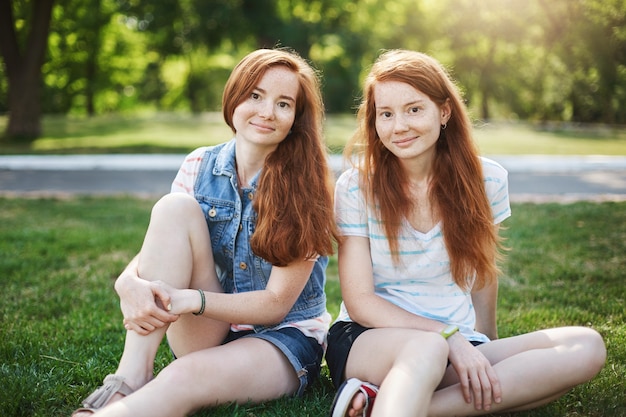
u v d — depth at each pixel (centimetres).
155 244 229
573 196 809
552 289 413
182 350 246
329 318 271
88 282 430
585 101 2214
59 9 2153
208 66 3488
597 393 247
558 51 1138
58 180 1024
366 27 2466
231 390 222
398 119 237
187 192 260
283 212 234
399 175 248
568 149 1534
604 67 1005
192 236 235
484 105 3181
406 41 2892
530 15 1816
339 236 248
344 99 2842
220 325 247
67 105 3303
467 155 248
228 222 251
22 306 376
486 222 248
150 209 735
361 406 206
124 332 335
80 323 346
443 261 245
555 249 512
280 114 240
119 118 2392
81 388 257
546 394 220
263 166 242
